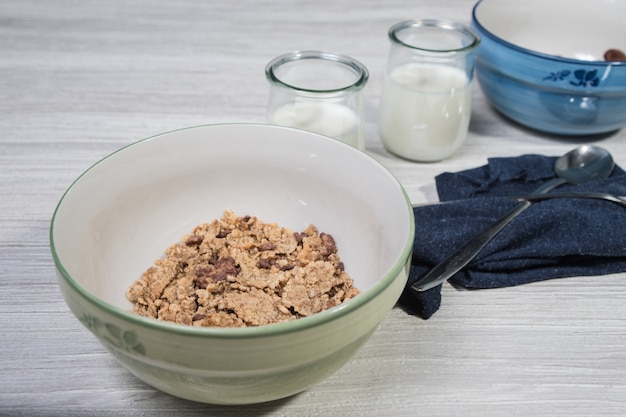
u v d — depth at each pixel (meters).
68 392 0.54
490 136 0.77
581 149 0.71
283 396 0.51
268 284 0.57
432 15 0.96
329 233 0.60
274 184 0.61
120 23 0.92
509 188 0.70
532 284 0.62
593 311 0.60
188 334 0.46
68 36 0.89
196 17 0.94
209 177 0.61
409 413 0.53
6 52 0.85
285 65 0.67
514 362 0.56
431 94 0.70
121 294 0.56
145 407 0.53
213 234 0.60
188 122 0.76
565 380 0.55
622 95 0.71
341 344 0.48
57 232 0.51
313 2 0.99
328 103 0.67
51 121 0.76
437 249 0.61
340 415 0.53
